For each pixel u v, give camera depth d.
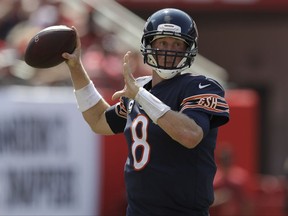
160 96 15.17
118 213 27.33
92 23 34.47
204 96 14.82
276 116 45.09
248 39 44.59
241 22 44.28
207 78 15.09
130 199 15.46
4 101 26.70
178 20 15.04
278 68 44.88
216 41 44.50
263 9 43.28
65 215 26.95
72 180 26.92
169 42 15.08
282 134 45.00
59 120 26.80
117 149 27.31
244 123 29.22
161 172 14.91
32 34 33.81
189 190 14.97
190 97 14.86
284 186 31.27
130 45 34.94
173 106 15.02
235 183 28.58
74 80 16.70
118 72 32.03
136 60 33.22
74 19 35.62
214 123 14.93
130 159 15.38
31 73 30.66
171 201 15.02
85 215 27.06
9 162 26.64
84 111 16.78
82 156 26.97
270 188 31.16
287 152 44.72
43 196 26.77
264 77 44.97
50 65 16.41
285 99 45.09
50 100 26.75
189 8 42.75
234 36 44.53
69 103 26.80
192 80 15.04
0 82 30.25
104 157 27.20
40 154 26.72
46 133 26.73
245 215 28.64
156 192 15.04
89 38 34.31
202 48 44.56
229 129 29.19
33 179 26.72
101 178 27.23
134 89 14.68
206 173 15.06
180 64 15.06
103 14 36.31
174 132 14.34
